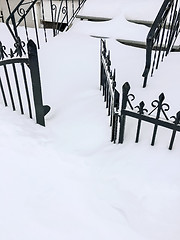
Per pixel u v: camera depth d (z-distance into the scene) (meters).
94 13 4.24
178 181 1.74
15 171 1.97
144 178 1.79
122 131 2.02
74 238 1.55
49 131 2.39
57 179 1.93
